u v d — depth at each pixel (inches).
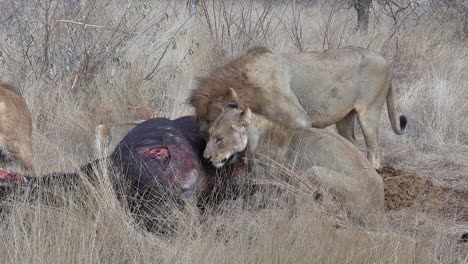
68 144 454.0
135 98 577.3
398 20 890.1
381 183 377.4
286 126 403.2
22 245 285.1
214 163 374.0
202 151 394.3
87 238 290.5
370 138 475.2
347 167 373.7
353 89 462.9
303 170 388.2
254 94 423.5
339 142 385.1
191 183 344.5
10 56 562.3
